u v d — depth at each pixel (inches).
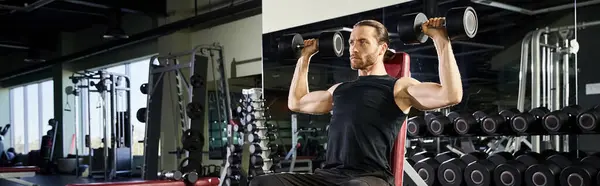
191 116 218.5
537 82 117.7
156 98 246.2
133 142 333.1
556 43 116.0
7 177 209.3
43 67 385.4
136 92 338.0
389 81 84.9
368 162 80.7
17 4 281.3
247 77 239.6
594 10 110.8
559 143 115.0
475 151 126.9
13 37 379.2
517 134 116.2
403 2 132.3
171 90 269.1
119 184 145.1
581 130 107.3
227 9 228.4
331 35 105.3
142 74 332.8
